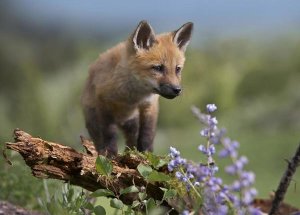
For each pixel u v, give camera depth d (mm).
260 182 13758
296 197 12477
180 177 5551
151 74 8984
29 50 30859
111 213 8086
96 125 8992
